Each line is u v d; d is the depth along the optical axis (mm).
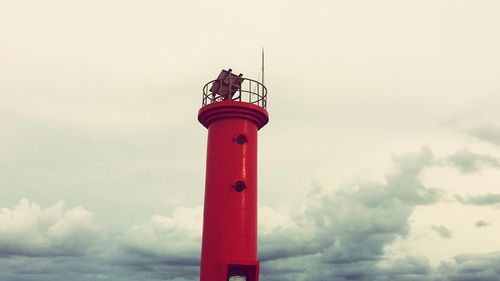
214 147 17328
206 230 16438
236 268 15906
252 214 16562
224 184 16578
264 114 17953
